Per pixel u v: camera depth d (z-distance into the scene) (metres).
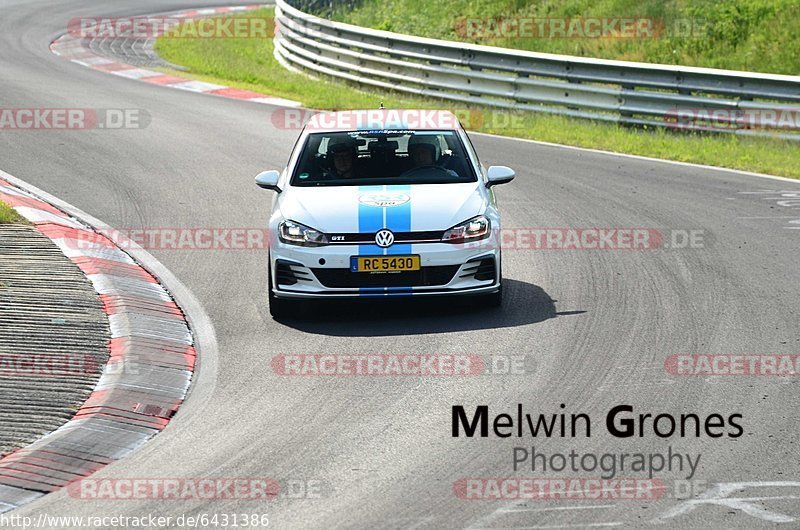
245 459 21.84
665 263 37.06
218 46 105.25
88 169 52.03
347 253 30.73
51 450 22.08
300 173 33.59
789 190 48.62
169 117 66.50
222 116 67.56
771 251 38.28
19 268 34.19
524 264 37.47
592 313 31.64
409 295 30.94
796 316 30.92
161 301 33.22
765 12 86.81
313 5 108.75
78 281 33.41
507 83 70.19
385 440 22.72
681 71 62.16
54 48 97.25
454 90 73.94
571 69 67.12
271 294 31.80
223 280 35.94
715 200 46.66
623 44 89.00
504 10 102.75
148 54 96.69
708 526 18.38
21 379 25.72
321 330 30.78
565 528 18.36
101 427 23.42
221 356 28.66
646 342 28.89
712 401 24.56
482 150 58.56
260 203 46.28
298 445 22.55
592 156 57.16
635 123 64.69
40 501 19.97
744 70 80.88
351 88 81.56
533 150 58.88
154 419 24.31
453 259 30.86
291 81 82.81
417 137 34.53
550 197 47.50
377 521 18.78
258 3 139.12
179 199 46.78
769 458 21.33
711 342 28.81
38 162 53.03
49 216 41.34
